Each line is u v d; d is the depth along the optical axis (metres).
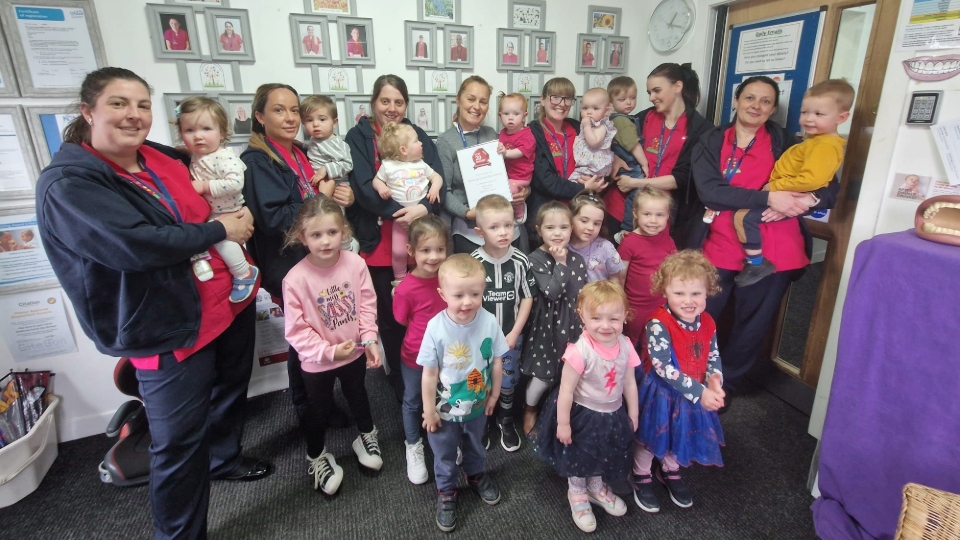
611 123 2.30
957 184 1.44
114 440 2.08
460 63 2.40
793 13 2.14
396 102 2.06
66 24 1.72
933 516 1.01
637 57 2.83
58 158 1.17
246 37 1.99
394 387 2.38
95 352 2.04
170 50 1.89
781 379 2.33
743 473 1.84
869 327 1.40
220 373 1.72
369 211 2.01
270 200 1.63
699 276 1.54
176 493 1.39
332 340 1.65
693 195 2.25
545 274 1.84
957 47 1.41
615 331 1.47
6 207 1.78
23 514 1.68
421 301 1.70
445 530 1.57
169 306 1.30
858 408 1.43
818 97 1.75
